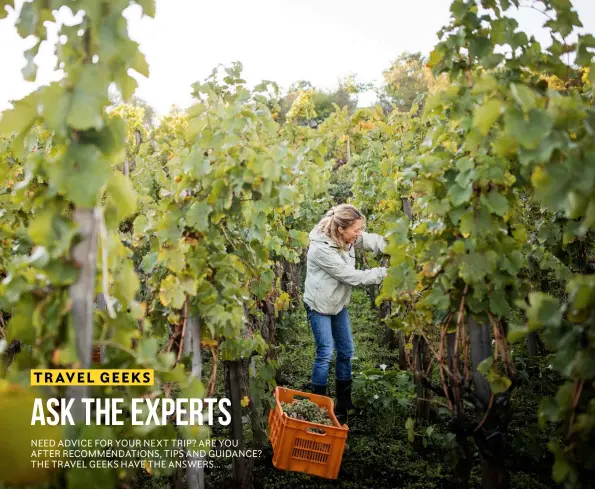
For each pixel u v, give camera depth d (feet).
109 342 4.78
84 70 4.10
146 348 5.03
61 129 4.06
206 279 7.28
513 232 6.78
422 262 6.55
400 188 12.07
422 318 7.11
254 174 7.16
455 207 6.29
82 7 4.20
